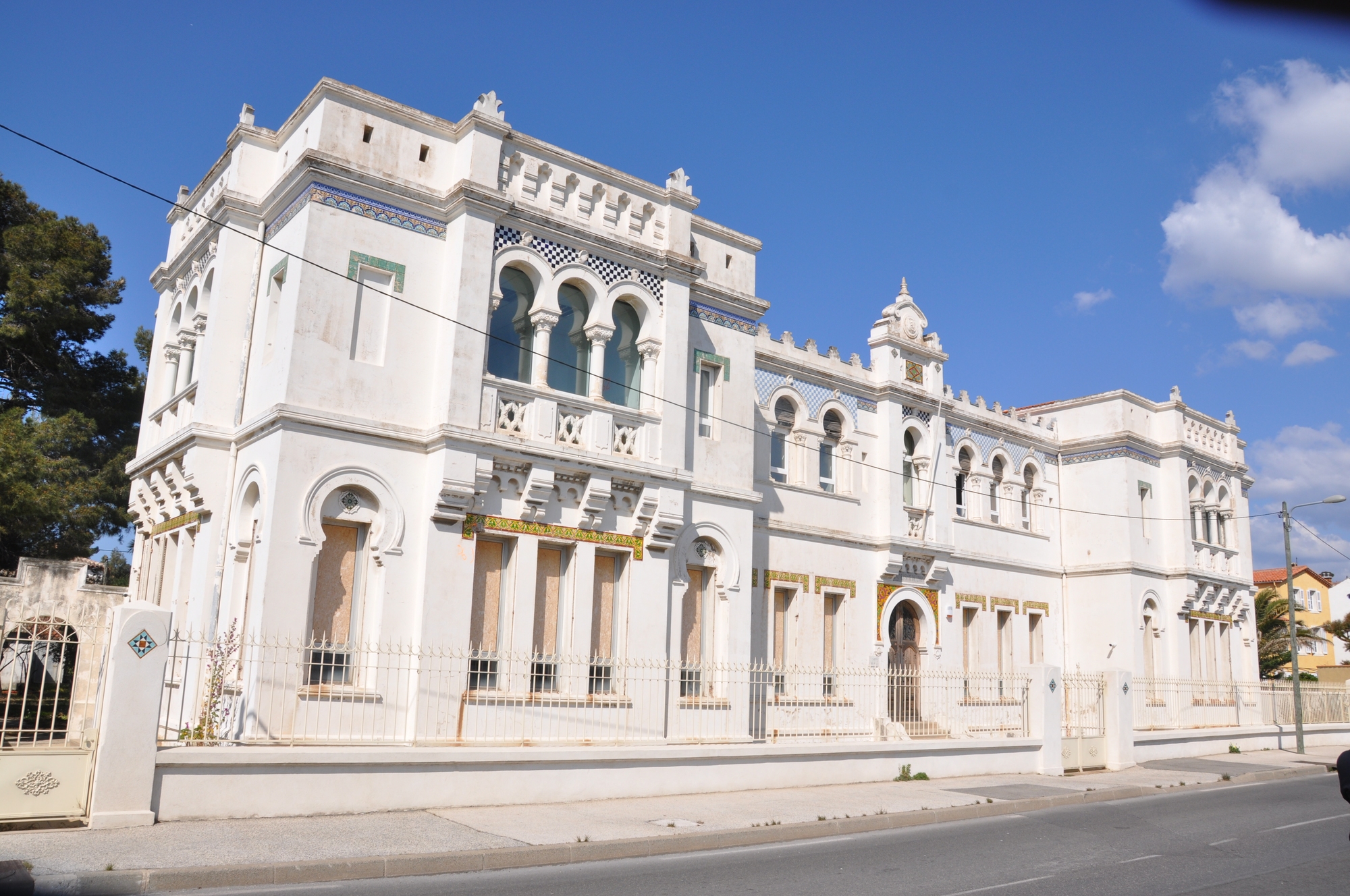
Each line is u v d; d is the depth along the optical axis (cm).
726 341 2219
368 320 1734
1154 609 3312
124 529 3103
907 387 2769
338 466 1648
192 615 1780
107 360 3105
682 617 2070
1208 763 2581
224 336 1859
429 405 1761
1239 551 3706
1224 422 3756
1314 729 3306
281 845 1108
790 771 1794
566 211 1959
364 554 1692
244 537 1695
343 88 1755
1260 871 1185
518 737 1720
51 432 2570
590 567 1866
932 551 2755
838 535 2555
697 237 2214
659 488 1952
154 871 962
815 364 2597
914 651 2775
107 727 1167
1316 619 7062
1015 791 1864
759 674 2309
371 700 1619
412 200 1792
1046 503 3325
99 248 2981
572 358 1973
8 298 2736
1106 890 1063
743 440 2209
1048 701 2242
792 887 1043
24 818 1134
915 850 1290
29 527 2514
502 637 1777
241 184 1911
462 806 1405
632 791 1580
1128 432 3275
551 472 1808
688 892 1005
